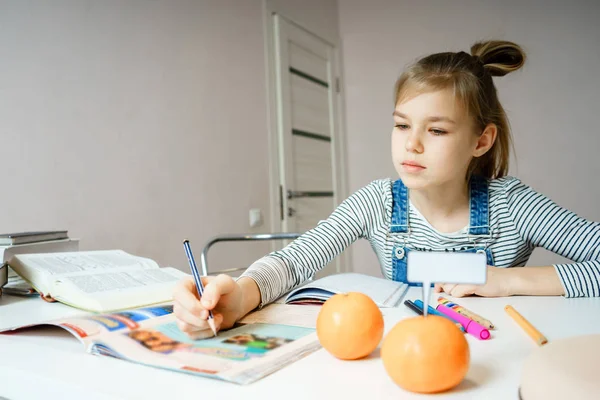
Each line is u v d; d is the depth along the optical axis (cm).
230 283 54
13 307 75
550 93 294
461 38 318
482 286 72
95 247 169
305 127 299
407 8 333
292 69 289
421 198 98
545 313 61
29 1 152
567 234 89
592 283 72
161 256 195
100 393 36
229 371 39
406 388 35
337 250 98
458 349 34
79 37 167
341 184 337
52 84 158
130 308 69
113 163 177
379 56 341
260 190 255
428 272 39
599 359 29
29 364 43
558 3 293
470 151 83
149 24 196
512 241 96
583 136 287
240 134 243
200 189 216
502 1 306
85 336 49
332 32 341
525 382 30
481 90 82
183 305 50
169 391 36
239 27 247
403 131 78
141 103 190
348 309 42
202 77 222
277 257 82
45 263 86
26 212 148
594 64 285
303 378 38
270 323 57
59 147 159
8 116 145
